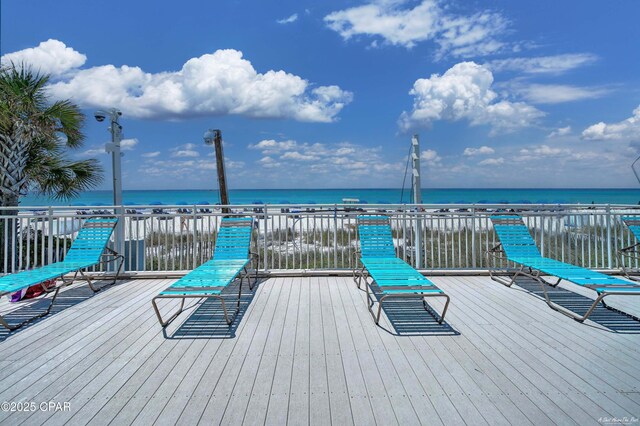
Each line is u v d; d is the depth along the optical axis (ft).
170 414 7.25
